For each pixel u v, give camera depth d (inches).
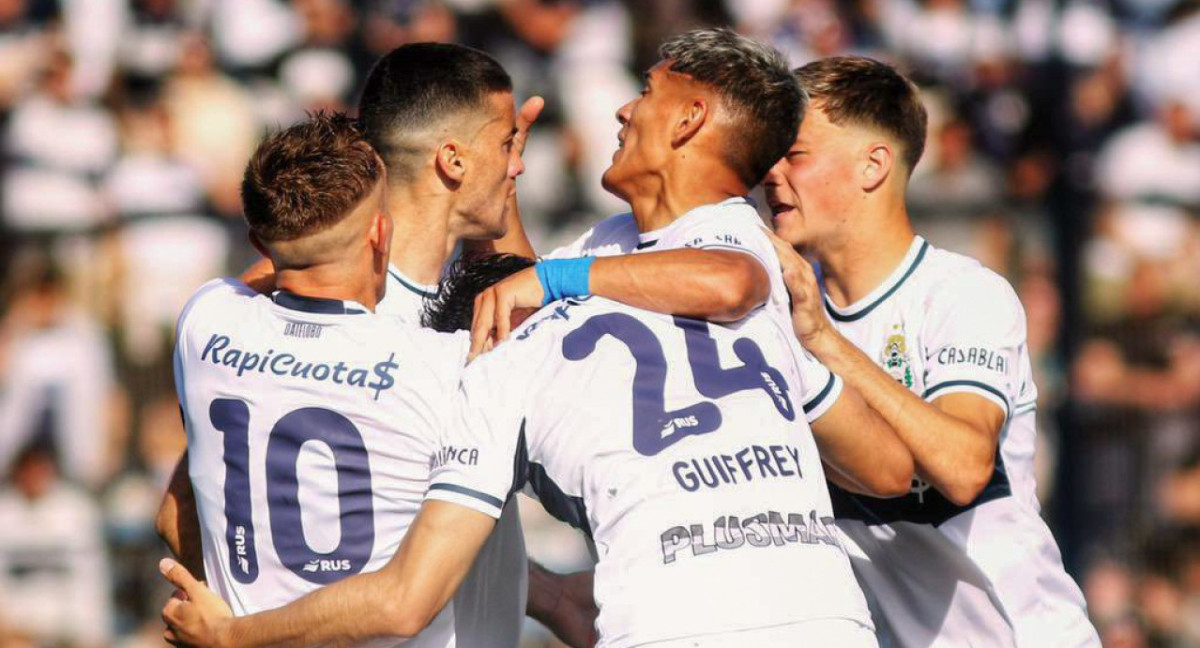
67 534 1043.9
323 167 445.1
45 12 1207.6
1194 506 1012.5
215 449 452.4
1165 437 1024.9
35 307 1077.1
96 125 1147.3
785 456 431.8
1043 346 1046.4
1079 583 1011.3
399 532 446.6
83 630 1035.9
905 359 531.2
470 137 514.6
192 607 447.2
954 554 527.8
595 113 1173.1
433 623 452.4
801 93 481.1
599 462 423.5
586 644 563.5
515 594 486.3
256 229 449.7
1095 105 1167.0
